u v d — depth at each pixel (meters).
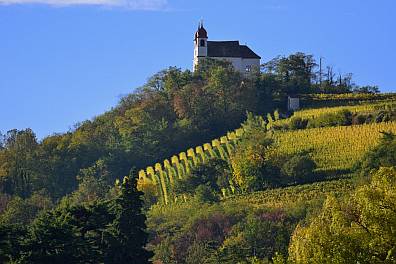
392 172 93.88
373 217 88.56
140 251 141.62
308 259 91.00
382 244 87.19
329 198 96.12
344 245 88.25
